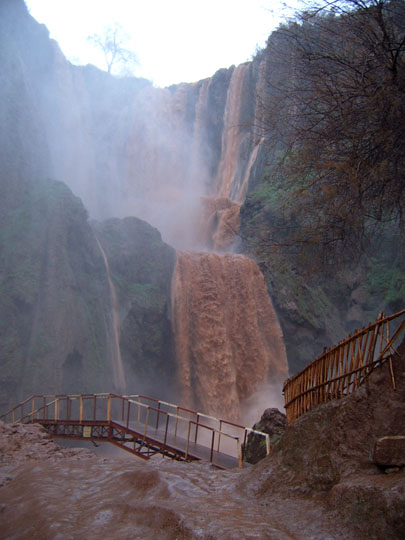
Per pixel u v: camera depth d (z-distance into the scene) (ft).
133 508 13.47
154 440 39.91
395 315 14.06
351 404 14.28
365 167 22.40
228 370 108.06
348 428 14.02
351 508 11.60
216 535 11.31
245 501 14.38
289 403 20.07
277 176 28.12
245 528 11.62
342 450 13.78
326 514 12.10
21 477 18.58
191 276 115.75
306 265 26.89
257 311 117.39
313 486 13.80
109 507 13.79
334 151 22.99
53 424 51.72
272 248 28.78
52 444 27.63
